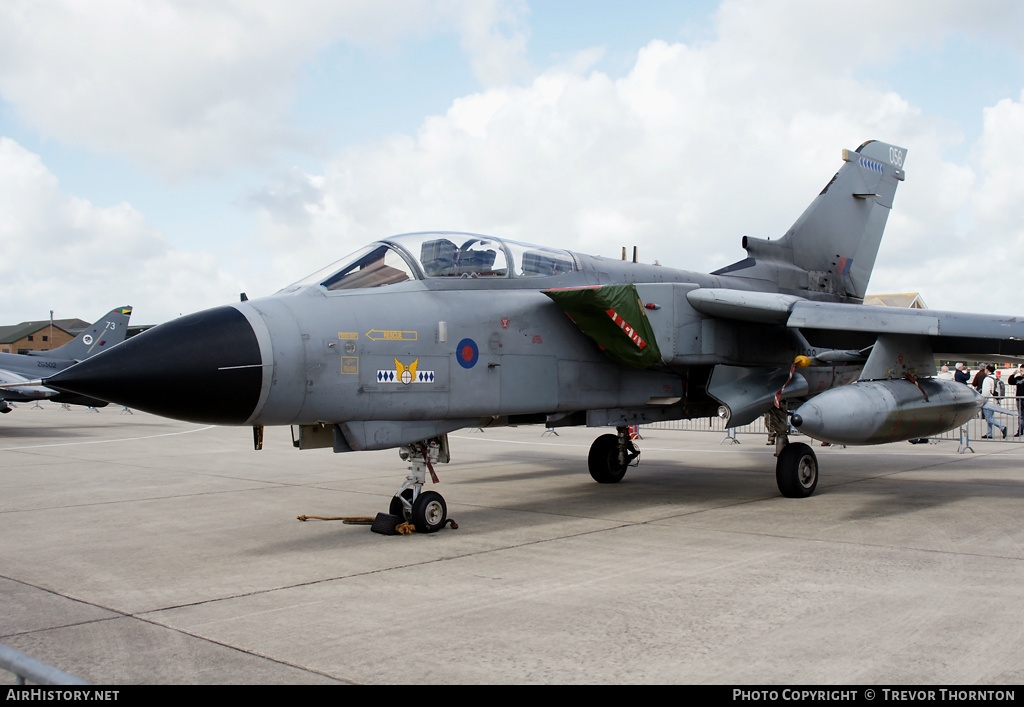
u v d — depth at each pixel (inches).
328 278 266.5
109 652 149.1
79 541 265.3
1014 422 773.9
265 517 312.3
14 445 680.4
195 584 204.2
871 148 503.8
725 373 350.6
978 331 305.7
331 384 247.0
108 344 1050.1
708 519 300.0
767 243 441.4
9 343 3688.5
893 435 313.7
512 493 384.5
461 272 298.7
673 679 131.1
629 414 366.3
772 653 143.7
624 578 203.9
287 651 148.5
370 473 473.4
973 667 135.6
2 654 93.9
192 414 229.0
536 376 305.3
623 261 373.1
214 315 237.3
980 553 233.0
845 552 235.3
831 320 317.7
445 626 163.3
